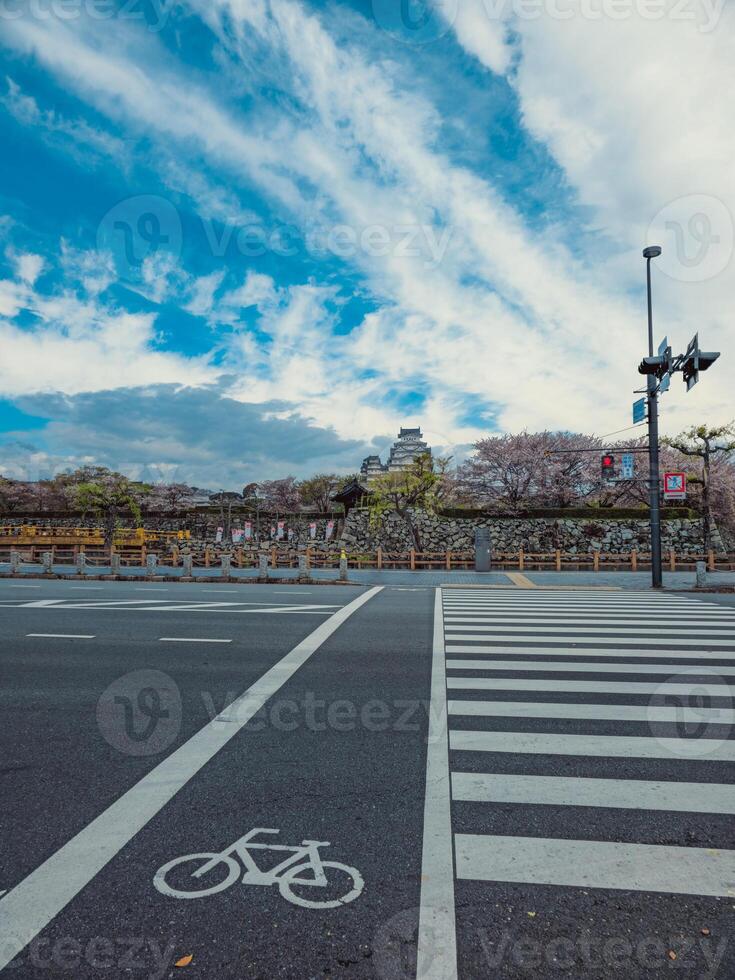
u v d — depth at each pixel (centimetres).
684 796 329
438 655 690
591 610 1083
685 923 225
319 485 5144
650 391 1673
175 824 299
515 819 303
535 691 537
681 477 1645
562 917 228
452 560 2584
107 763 378
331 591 1503
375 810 313
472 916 228
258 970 200
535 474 3419
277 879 251
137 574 2098
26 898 238
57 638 804
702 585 1577
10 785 346
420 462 3086
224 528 4128
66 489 4538
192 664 650
